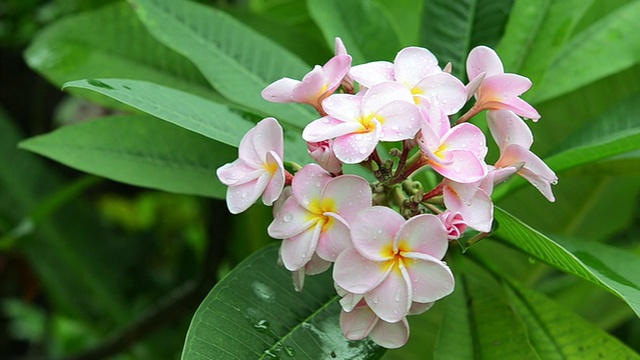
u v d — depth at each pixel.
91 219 1.90
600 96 1.55
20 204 1.78
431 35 1.40
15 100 2.48
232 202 1.17
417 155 1.19
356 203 1.15
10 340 2.86
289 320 1.22
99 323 1.82
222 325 1.20
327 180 1.15
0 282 2.67
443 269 1.13
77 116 2.24
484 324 1.30
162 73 1.52
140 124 1.39
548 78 1.43
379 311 1.14
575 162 1.31
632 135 1.26
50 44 1.53
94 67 1.52
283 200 1.18
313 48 1.54
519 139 1.19
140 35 1.53
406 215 1.19
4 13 2.22
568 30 1.40
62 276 1.80
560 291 1.59
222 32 1.42
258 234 1.61
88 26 1.53
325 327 1.22
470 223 1.15
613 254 1.31
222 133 1.24
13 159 1.81
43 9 2.16
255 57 1.41
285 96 1.19
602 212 1.59
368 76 1.19
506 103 1.20
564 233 1.59
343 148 1.15
